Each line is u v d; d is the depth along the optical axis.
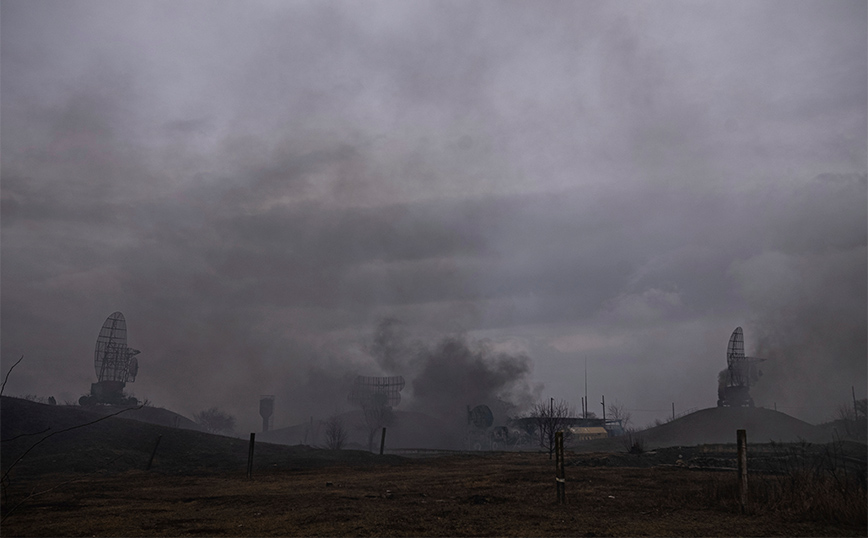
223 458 42.41
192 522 14.86
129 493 22.86
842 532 12.31
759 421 72.75
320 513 15.95
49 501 19.95
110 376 74.31
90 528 14.12
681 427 76.19
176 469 37.53
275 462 41.50
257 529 13.62
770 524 13.23
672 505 16.16
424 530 13.10
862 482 15.44
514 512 15.56
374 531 13.05
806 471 17.00
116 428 46.75
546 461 42.16
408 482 26.34
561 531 12.70
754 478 18.23
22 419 44.78
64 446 41.00
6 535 13.33
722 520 13.78
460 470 35.00
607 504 16.83
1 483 12.12
